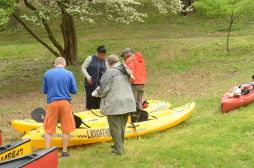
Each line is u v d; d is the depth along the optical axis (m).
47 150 7.60
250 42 29.33
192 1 44.50
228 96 14.50
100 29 42.62
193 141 10.40
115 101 9.33
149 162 9.09
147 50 30.75
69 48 27.88
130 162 9.16
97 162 9.34
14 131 13.66
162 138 11.56
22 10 49.59
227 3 25.94
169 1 28.80
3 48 38.19
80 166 9.14
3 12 20.19
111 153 9.99
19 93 22.05
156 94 18.97
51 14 23.86
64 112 9.73
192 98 17.22
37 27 46.41
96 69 13.15
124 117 9.80
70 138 10.94
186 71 23.86
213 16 41.22
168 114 13.45
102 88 9.35
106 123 12.50
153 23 42.03
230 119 12.23
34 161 7.17
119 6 27.06
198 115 14.13
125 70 9.52
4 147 8.41
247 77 19.92
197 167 8.56
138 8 47.97
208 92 18.05
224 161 8.76
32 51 35.69
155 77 23.16
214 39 31.55
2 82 25.75
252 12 41.22
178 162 8.89
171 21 41.75
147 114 12.45
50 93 9.66
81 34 41.28
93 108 13.64
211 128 11.59
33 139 10.77
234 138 10.27
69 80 9.81
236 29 36.22
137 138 11.71
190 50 29.05
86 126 11.90
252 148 9.37
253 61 24.12
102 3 26.03
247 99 14.02
